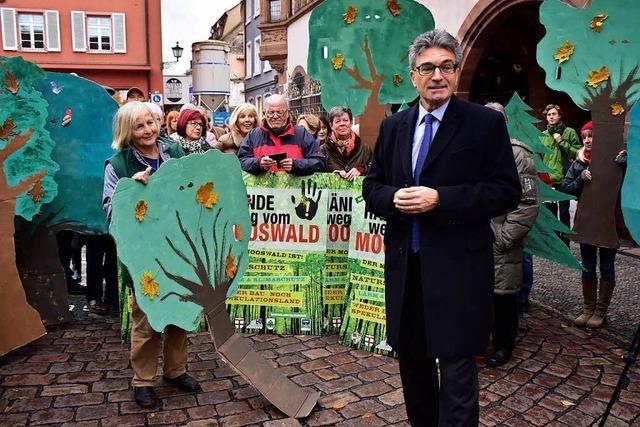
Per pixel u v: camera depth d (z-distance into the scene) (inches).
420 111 99.7
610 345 168.4
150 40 1094.4
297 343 169.8
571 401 133.7
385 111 183.8
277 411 127.9
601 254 182.9
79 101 180.4
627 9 162.4
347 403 132.2
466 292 95.5
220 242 128.5
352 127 200.8
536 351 163.0
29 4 1039.6
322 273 176.9
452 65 93.7
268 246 177.5
